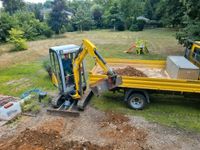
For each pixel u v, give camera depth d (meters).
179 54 17.38
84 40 7.12
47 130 6.48
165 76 8.65
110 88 6.89
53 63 7.88
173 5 17.16
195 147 5.82
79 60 7.43
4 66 14.57
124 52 18.42
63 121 7.11
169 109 7.89
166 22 20.16
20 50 20.95
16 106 7.45
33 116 7.47
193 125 6.84
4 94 9.48
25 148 5.66
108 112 7.64
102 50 19.62
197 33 12.76
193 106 8.15
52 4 35.75
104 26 46.81
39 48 22.03
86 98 8.05
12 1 44.12
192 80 7.04
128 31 39.28
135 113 7.60
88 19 43.16
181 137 6.23
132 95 7.71
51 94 9.29
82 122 7.04
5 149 5.70
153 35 31.16
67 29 40.69
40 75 12.09
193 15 13.76
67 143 5.87
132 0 42.84
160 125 6.83
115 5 44.06
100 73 8.95
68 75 7.89
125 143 5.95
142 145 5.87
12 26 26.88
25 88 10.14
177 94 7.56
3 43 25.52
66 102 7.87
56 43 25.47
